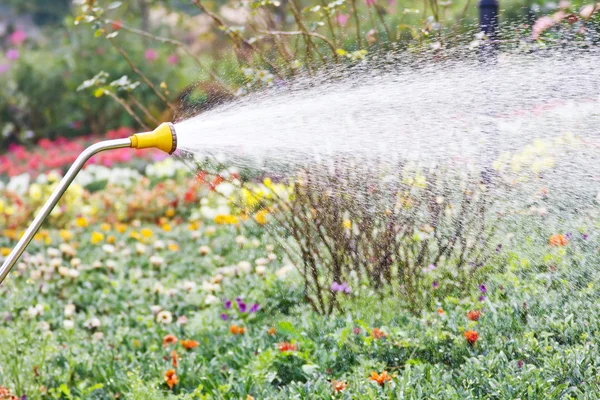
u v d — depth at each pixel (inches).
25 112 914.7
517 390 181.6
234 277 316.8
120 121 877.2
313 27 265.1
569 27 251.4
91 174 620.1
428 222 239.8
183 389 217.5
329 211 242.5
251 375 210.8
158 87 840.3
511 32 254.8
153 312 286.2
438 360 213.3
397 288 245.6
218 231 388.8
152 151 719.1
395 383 194.2
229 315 272.1
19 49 975.0
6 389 208.4
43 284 331.0
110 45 862.5
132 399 212.1
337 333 225.8
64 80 889.5
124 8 663.1
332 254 247.8
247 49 285.0
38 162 725.9
